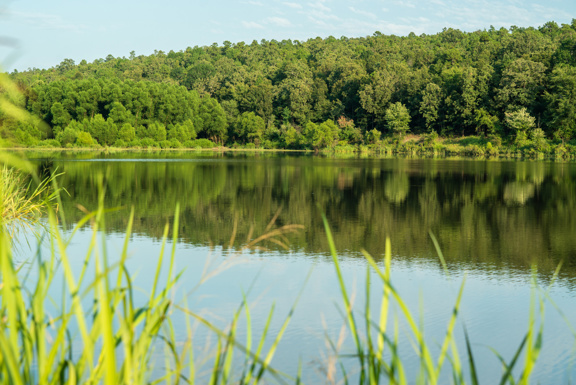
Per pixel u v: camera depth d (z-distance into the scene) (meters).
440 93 82.75
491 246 11.85
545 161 55.56
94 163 42.06
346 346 5.93
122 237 11.84
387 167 42.50
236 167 40.41
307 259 10.17
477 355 5.92
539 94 75.25
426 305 7.57
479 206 18.95
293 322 6.66
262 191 23.19
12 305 1.56
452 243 12.17
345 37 182.62
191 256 10.12
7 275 1.55
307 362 5.40
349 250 11.20
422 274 9.30
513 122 71.19
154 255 10.12
